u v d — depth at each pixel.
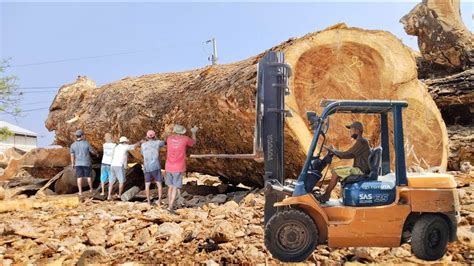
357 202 3.84
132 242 4.47
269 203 4.29
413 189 3.78
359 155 4.04
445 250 3.82
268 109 4.50
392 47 6.85
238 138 7.11
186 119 7.78
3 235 4.79
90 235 4.52
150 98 8.85
